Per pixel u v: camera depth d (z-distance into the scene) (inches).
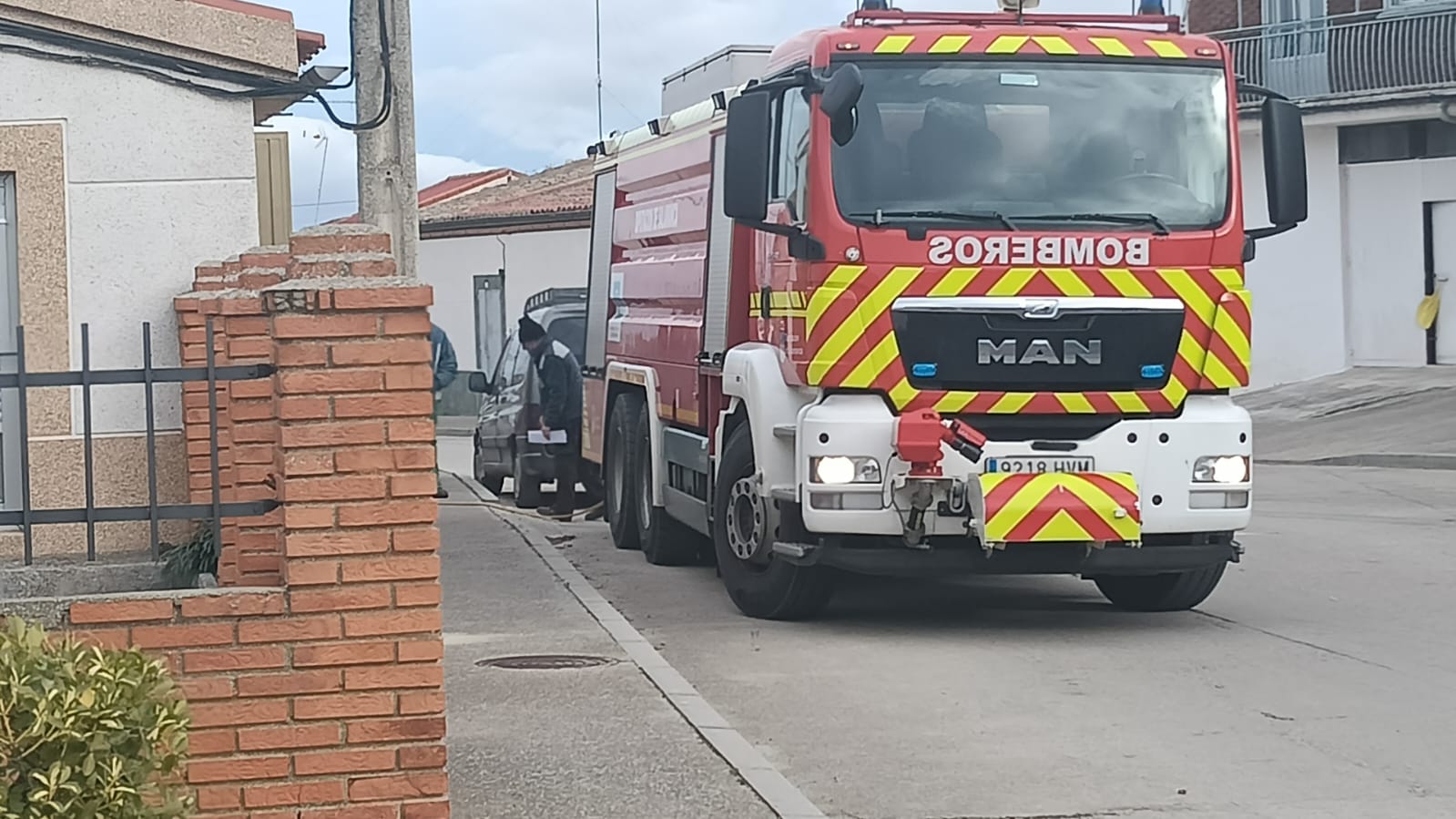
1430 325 1183.6
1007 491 390.9
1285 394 1182.9
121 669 171.9
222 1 383.6
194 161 382.3
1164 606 456.4
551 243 1784.0
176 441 379.2
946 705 339.6
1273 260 1247.5
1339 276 1219.2
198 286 374.9
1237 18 1266.0
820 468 399.2
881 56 405.1
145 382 227.6
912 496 394.6
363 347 217.2
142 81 378.0
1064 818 257.9
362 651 217.6
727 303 471.2
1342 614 447.5
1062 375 400.8
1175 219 408.2
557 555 568.7
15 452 374.3
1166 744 304.5
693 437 514.0
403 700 218.7
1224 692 348.5
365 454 217.3
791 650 404.5
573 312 783.1
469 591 486.0
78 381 227.0
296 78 390.6
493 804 259.9
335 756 217.5
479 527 663.8
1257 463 941.2
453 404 1860.2
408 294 217.3
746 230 464.1
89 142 375.6
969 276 398.3
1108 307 402.0
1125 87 413.1
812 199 400.5
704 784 270.2
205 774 214.8
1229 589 496.1
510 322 1825.8
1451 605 458.9
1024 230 400.2
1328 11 1219.9
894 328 396.5
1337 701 339.6
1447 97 1143.6
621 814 254.2
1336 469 888.9
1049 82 410.3
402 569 218.4
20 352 226.2
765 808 257.3
